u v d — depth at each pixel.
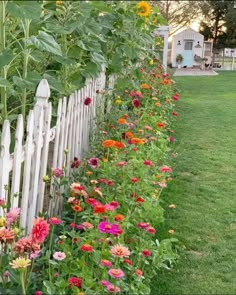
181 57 28.42
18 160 2.91
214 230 4.19
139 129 5.25
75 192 3.10
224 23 33.97
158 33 15.49
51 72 4.89
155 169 4.38
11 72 4.13
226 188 5.32
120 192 3.61
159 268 3.29
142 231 3.18
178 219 4.37
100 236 2.77
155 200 3.75
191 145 7.19
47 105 3.45
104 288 2.43
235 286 3.33
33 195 3.26
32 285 2.49
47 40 3.67
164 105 7.81
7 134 2.72
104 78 6.49
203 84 17.36
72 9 4.53
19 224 3.05
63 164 4.05
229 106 11.38
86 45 4.95
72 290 2.43
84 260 2.60
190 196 4.99
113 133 5.13
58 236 3.14
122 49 6.32
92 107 5.37
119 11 6.27
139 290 2.70
